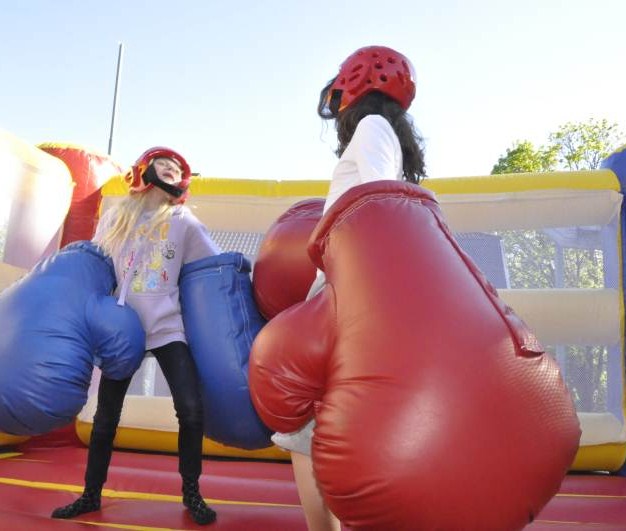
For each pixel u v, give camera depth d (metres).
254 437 2.24
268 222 3.83
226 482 2.78
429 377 1.20
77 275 2.18
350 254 1.41
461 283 1.34
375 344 1.26
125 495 2.48
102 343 2.10
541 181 3.55
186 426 2.16
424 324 1.25
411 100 1.93
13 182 3.44
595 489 2.89
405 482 1.15
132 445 3.63
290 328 1.42
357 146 1.65
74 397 2.01
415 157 1.82
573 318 3.38
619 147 3.68
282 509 2.35
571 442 1.28
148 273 2.31
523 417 1.21
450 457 1.15
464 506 1.15
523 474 1.19
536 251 3.63
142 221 2.41
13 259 3.48
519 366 1.26
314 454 1.28
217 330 2.23
